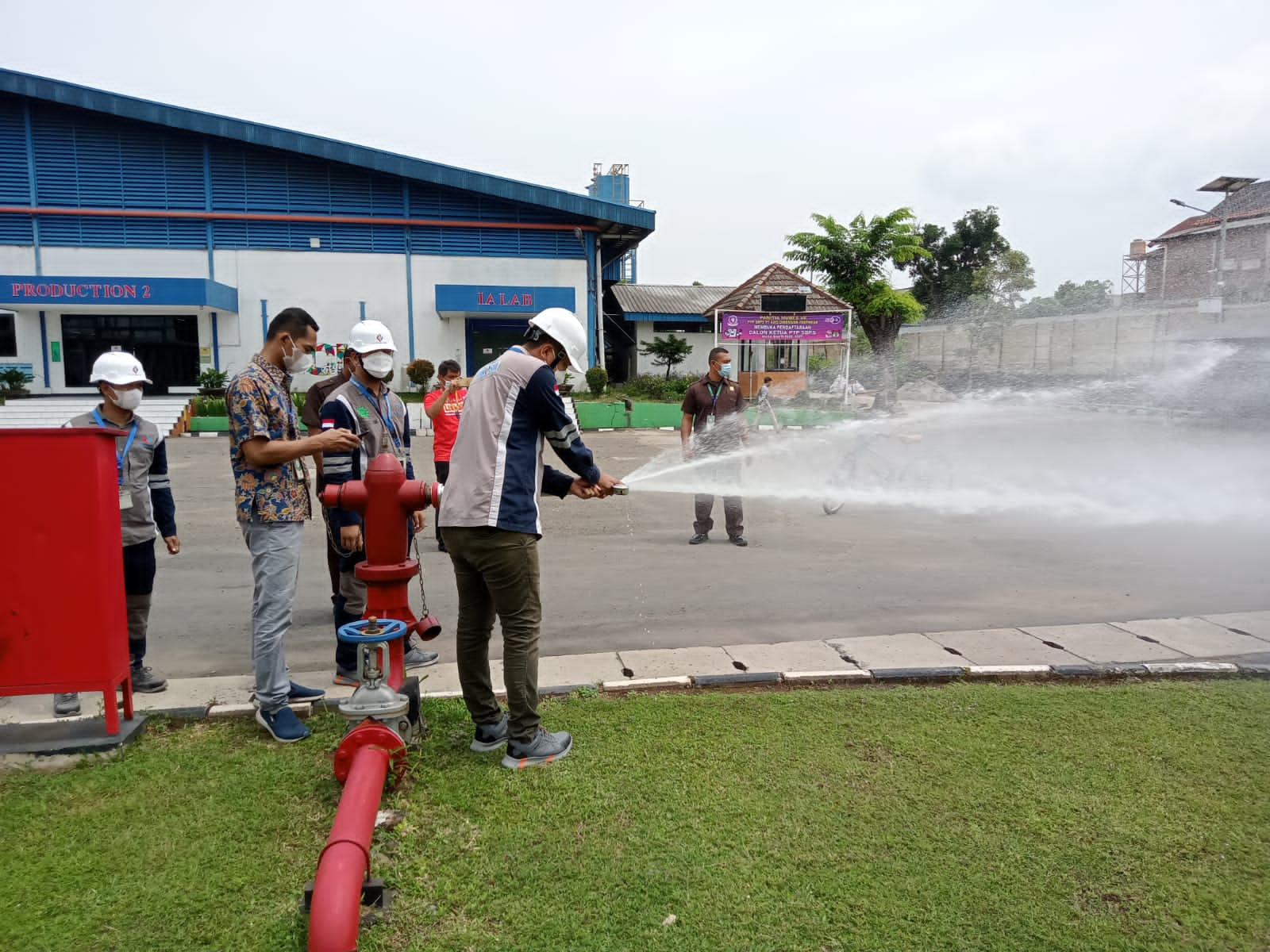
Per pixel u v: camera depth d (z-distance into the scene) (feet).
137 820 10.07
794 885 8.84
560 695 13.92
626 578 22.94
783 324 81.41
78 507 11.42
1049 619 18.89
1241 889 8.86
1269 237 91.97
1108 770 11.28
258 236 87.71
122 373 13.32
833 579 22.74
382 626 10.94
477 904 8.54
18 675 11.51
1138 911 8.52
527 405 11.18
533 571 11.26
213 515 33.12
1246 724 12.76
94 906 8.48
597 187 133.39
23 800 10.48
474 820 10.06
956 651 16.28
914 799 10.54
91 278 79.10
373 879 8.59
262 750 11.91
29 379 85.10
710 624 18.57
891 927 8.23
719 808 10.30
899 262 98.43
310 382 89.35
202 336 87.40
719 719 12.88
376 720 10.41
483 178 89.30
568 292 90.38
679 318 109.29
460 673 11.83
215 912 8.43
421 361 81.30
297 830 9.87
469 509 10.89
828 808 10.32
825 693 13.97
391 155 87.15
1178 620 18.34
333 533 14.47
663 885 8.84
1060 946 8.01
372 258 90.07
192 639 17.58
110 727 11.82
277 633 12.13
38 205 83.87
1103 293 109.09
